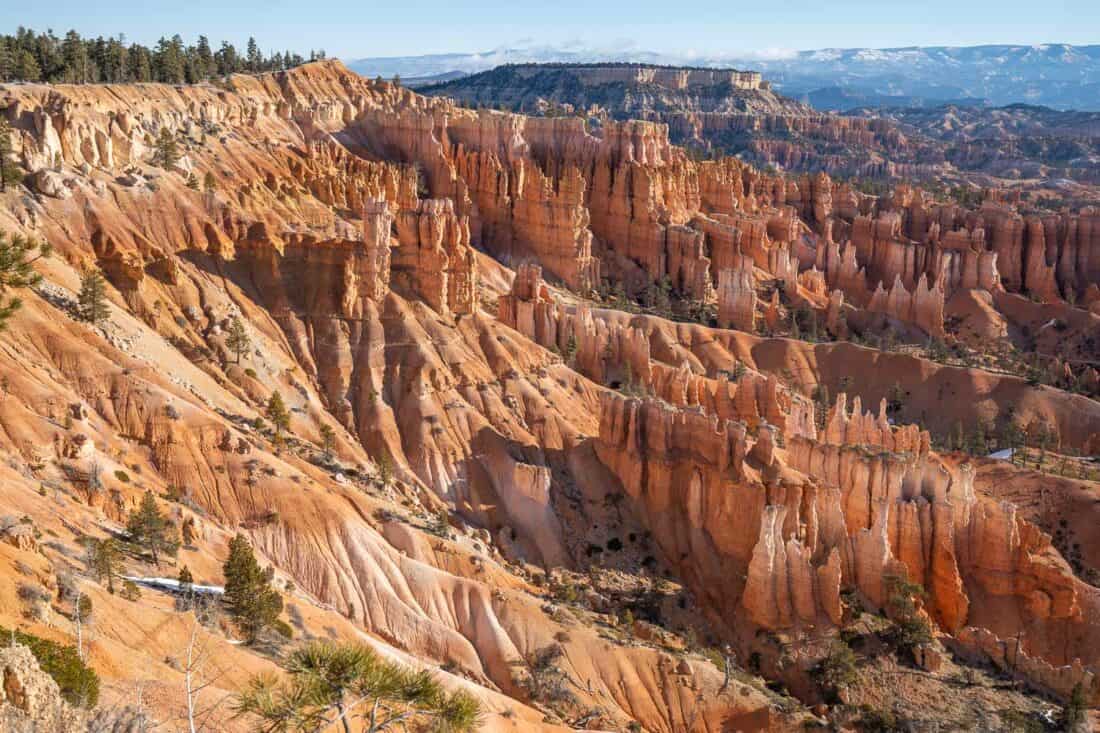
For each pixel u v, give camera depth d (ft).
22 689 103.71
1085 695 290.56
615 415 394.11
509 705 248.11
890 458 348.18
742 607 329.93
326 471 342.44
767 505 345.31
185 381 347.77
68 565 191.11
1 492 215.31
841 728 273.54
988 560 340.59
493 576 319.68
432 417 398.01
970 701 283.79
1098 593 333.42
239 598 215.92
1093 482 429.79
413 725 96.84
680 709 280.51
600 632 303.27
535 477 379.55
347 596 291.38
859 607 316.19
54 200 376.07
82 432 281.74
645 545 371.15
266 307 414.41
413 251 445.78
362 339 415.03
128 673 146.61
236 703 149.38
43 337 307.37
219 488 300.61
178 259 404.16
